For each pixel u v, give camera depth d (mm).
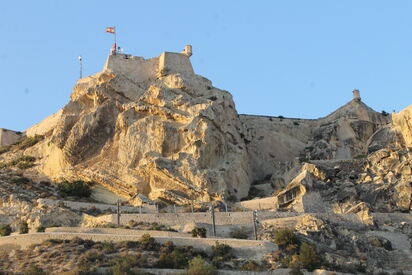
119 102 138625
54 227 109500
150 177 130000
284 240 105188
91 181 132500
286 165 139000
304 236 109125
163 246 101812
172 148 132000
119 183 130500
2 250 102500
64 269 95688
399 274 104750
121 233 107062
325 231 111438
